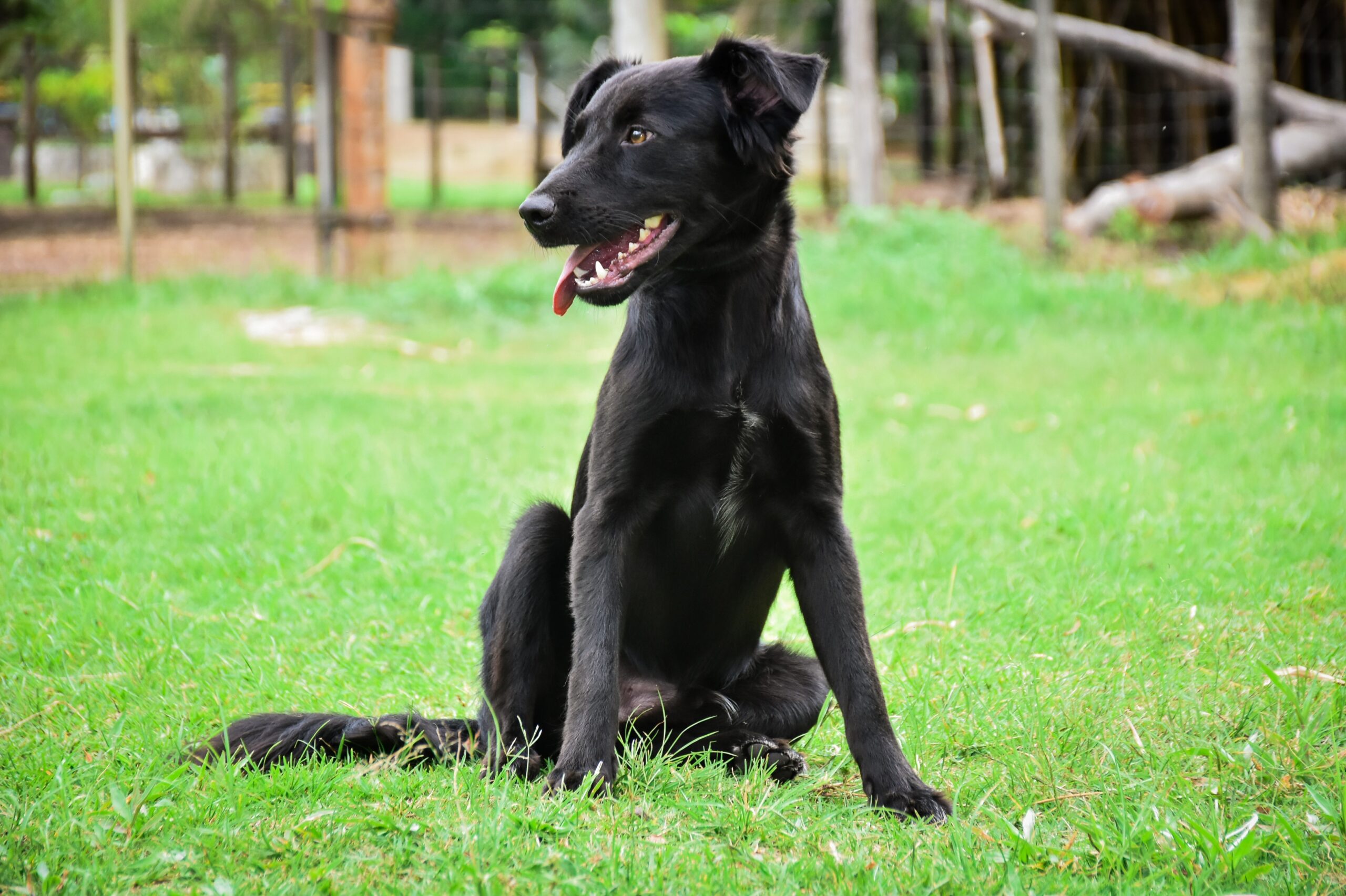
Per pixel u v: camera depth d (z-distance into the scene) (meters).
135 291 15.49
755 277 4.12
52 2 21.67
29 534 6.72
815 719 4.52
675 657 4.53
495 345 13.91
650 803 3.75
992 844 3.45
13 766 4.01
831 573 4.07
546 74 37.38
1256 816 3.38
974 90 22.56
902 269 15.66
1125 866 3.31
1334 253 13.96
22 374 11.29
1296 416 9.12
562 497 7.77
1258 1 15.09
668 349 4.05
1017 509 7.40
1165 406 9.82
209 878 3.21
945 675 4.89
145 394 10.50
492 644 4.36
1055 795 3.74
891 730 3.90
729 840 3.48
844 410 10.33
